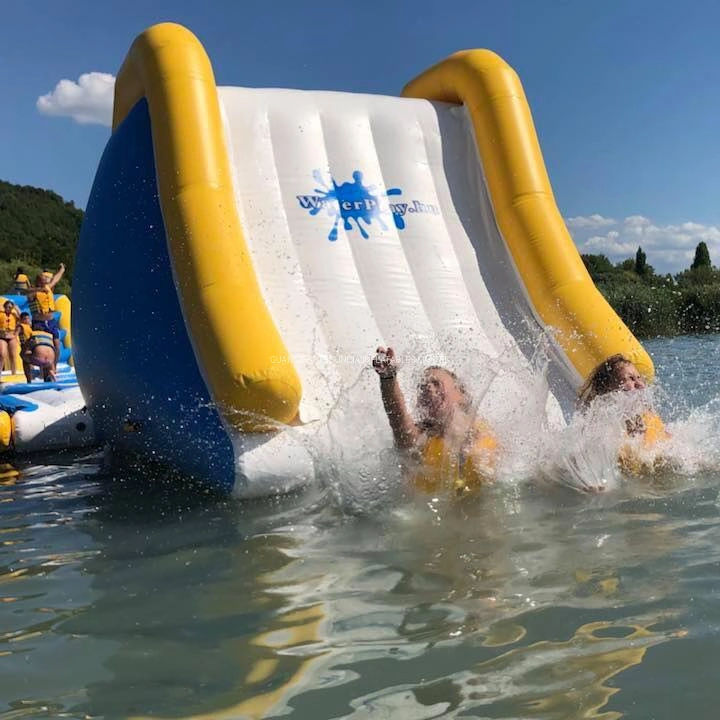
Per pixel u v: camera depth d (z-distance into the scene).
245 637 2.03
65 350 9.66
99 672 1.88
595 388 3.84
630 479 3.29
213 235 3.62
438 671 1.78
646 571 2.30
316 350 4.05
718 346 10.74
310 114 4.81
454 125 5.11
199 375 3.46
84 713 1.69
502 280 4.74
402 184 4.84
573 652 1.83
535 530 2.72
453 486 3.21
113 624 2.16
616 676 1.72
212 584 2.42
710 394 5.27
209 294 3.46
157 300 3.80
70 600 2.36
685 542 2.52
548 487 3.20
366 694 1.70
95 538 3.00
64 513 3.42
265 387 3.27
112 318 4.25
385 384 3.20
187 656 1.94
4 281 25.36
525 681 1.72
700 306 16.27
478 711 1.61
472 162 5.02
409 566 2.46
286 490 3.32
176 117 3.84
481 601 2.15
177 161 3.78
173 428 3.80
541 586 2.23
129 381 4.20
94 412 5.10
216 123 3.95
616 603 2.09
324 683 1.76
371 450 3.31
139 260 3.98
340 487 3.22
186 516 3.19
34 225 54.09
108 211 4.37
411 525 2.85
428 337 4.33
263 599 2.27
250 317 3.41
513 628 1.98
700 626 1.93
